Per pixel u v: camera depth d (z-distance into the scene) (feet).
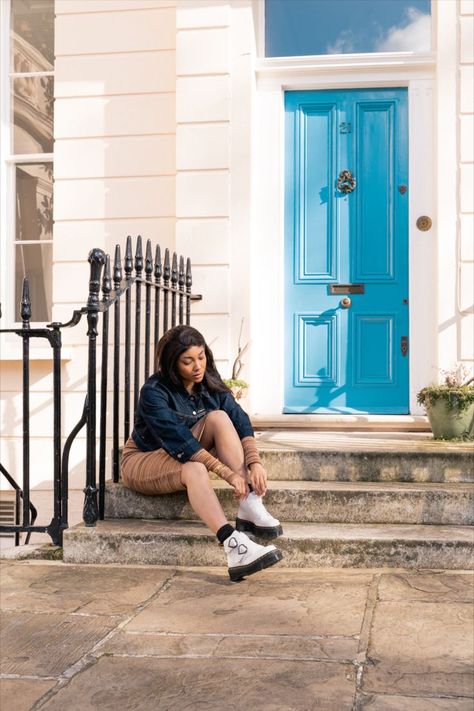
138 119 19.03
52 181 19.89
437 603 10.28
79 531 12.64
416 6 18.81
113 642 9.16
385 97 18.69
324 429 17.58
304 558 12.10
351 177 18.70
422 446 14.75
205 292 18.03
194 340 12.41
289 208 18.88
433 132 18.31
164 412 12.17
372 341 18.54
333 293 18.67
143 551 12.49
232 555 11.27
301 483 13.89
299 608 10.18
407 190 18.52
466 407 15.43
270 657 8.63
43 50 20.03
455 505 12.96
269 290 18.70
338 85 18.63
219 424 12.34
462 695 7.65
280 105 18.76
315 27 18.99
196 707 7.52
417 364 18.22
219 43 18.19
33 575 11.93
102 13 19.20
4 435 19.10
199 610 10.19
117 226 19.04
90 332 13.12
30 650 8.97
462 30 17.61
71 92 19.26
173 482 12.30
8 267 19.94
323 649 8.82
